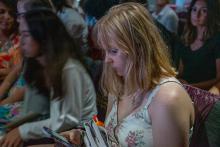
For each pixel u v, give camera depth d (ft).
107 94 6.07
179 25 13.15
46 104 7.16
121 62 5.07
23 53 7.30
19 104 7.99
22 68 7.68
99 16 11.28
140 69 4.99
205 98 6.14
